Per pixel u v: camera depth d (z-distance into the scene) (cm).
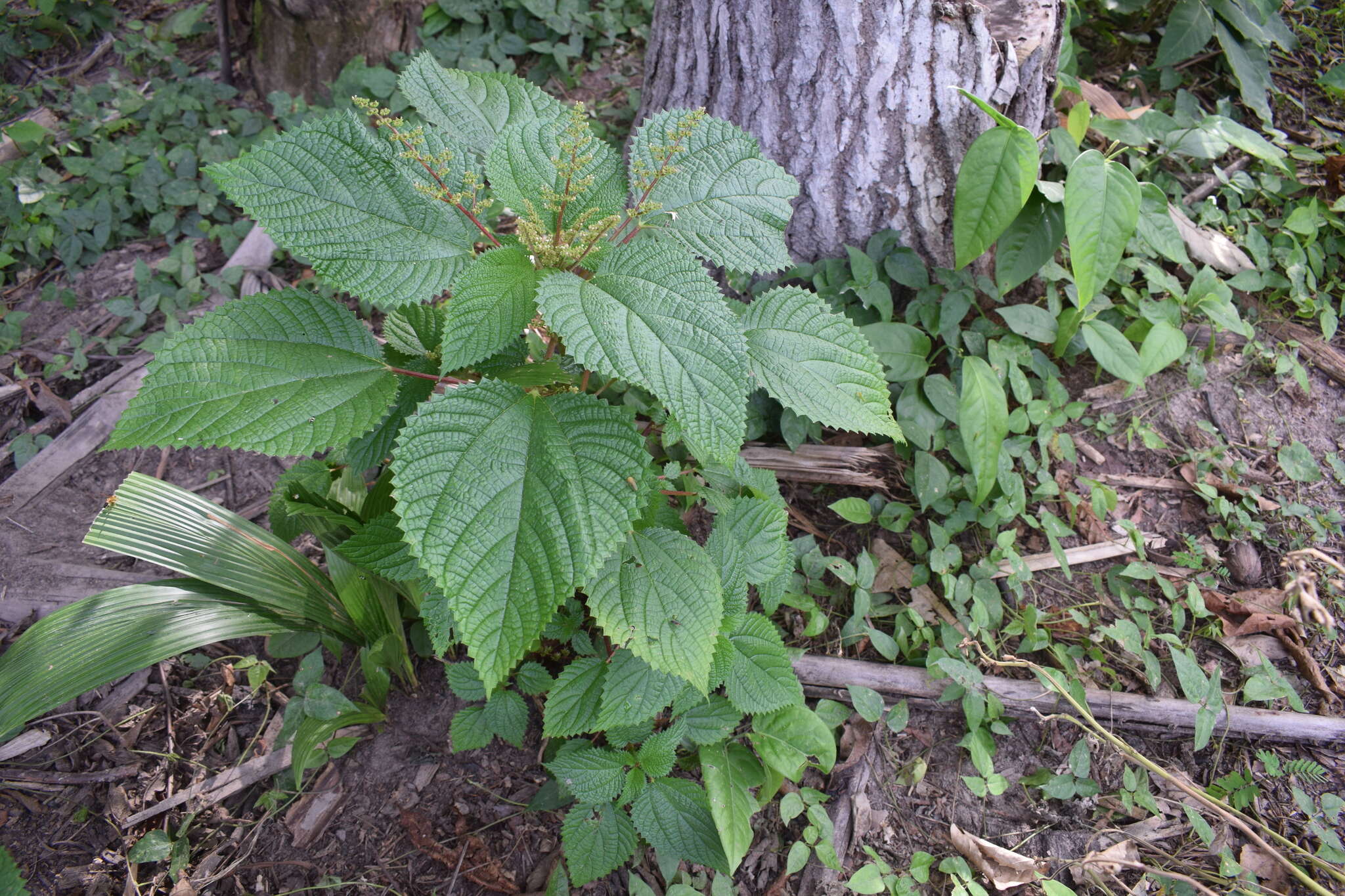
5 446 299
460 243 158
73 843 221
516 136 163
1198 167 340
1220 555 269
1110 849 220
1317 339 309
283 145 146
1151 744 239
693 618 169
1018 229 277
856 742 238
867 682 243
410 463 137
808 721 212
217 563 212
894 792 233
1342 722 234
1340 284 322
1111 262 253
